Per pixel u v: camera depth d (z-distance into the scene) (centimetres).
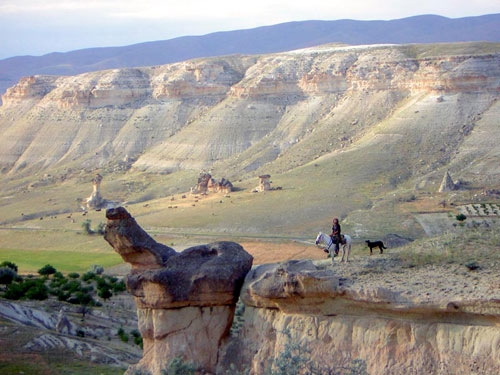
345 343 3094
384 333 3005
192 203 19788
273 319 3347
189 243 15225
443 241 3556
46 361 5181
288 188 19925
